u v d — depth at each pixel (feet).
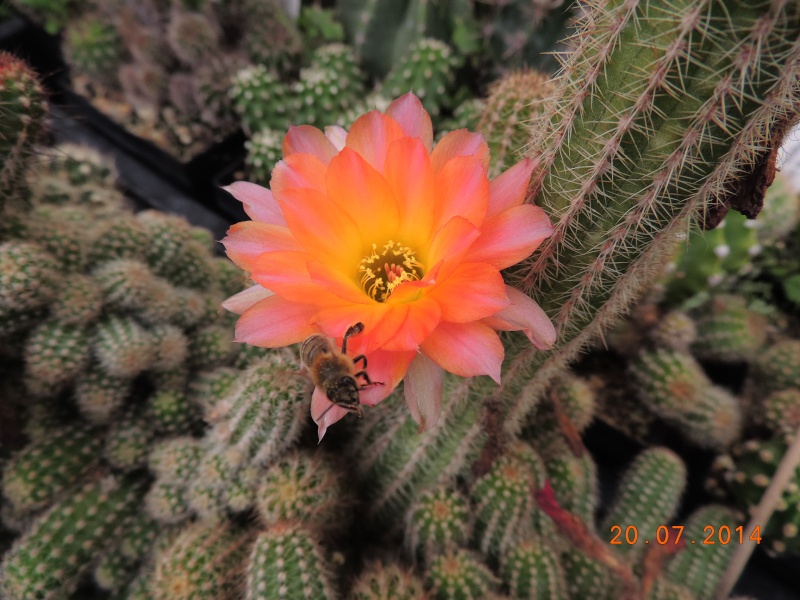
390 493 0.43
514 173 0.27
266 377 0.38
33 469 0.43
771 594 0.55
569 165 0.26
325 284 0.24
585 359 0.66
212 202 0.80
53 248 0.47
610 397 0.64
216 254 0.74
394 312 0.25
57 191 0.58
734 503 0.56
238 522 0.42
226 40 0.78
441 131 0.68
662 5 0.21
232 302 0.29
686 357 0.60
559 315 0.31
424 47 0.66
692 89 0.22
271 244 0.28
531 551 0.41
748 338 0.61
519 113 0.41
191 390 0.49
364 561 0.42
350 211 0.27
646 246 0.28
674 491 0.51
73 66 0.83
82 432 0.46
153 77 0.75
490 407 0.37
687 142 0.23
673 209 0.26
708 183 0.24
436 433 0.39
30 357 0.43
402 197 0.27
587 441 0.62
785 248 0.71
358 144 0.28
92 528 0.42
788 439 0.52
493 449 0.40
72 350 0.43
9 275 0.40
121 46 0.79
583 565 0.45
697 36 0.21
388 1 0.71
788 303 0.70
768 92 0.21
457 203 0.25
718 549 0.50
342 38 0.80
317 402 0.27
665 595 0.45
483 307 0.23
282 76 0.80
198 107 0.77
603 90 0.24
